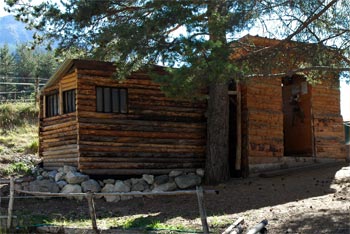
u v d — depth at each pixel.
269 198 11.97
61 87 14.57
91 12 12.77
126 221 9.95
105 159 13.89
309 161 16.86
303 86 18.00
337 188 12.50
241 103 15.88
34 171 14.89
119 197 13.24
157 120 14.81
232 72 10.09
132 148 14.33
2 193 13.38
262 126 15.90
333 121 17.73
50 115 15.34
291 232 7.91
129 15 13.34
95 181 13.46
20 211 11.53
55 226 9.16
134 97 14.55
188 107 15.35
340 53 11.39
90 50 13.90
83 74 13.84
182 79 10.07
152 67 13.41
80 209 11.90
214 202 12.02
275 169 15.98
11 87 55.81
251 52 11.15
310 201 10.97
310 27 11.10
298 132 18.22
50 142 15.02
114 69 14.29
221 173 14.74
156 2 11.28
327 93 17.73
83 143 13.62
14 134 24.16
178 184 14.21
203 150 15.45
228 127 15.17
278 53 11.20
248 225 8.69
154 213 11.07
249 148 15.52
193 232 7.93
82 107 13.73
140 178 14.27
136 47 11.48
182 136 15.16
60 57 14.76
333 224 8.16
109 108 14.22
